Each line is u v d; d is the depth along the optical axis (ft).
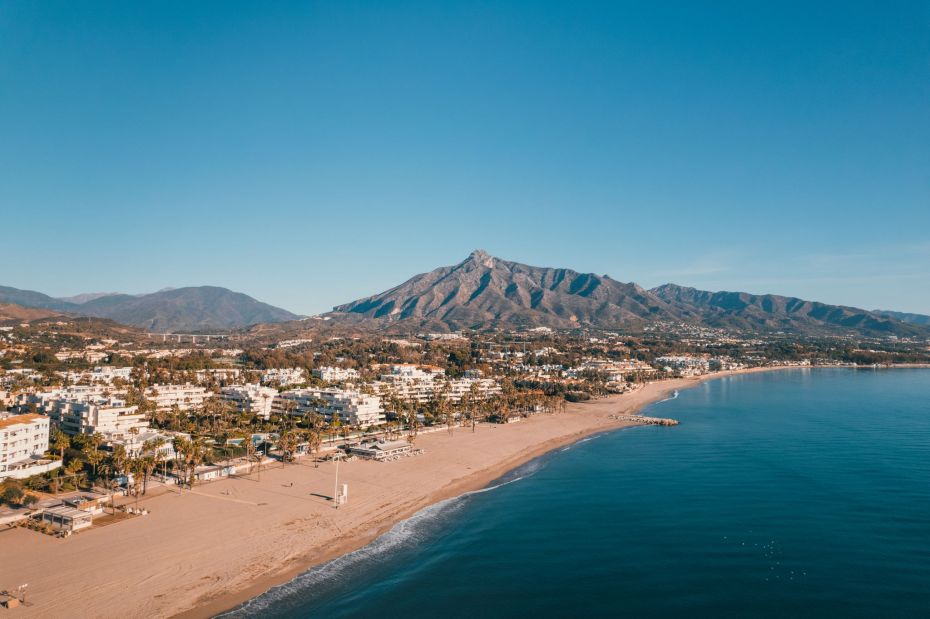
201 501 345.92
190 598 233.96
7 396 622.95
